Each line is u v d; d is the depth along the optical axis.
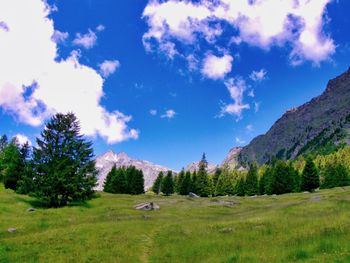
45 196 53.69
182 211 56.41
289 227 28.72
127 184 119.38
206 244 25.86
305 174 103.25
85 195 58.31
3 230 32.19
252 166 130.50
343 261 15.29
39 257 22.48
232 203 68.50
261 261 18.53
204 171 131.88
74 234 29.94
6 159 89.12
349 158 174.38
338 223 26.45
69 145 56.97
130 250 25.53
